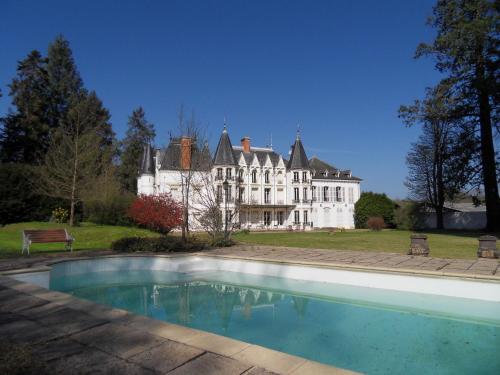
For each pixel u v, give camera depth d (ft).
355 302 30.01
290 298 31.68
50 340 14.90
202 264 46.06
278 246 59.57
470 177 101.04
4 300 21.48
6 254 42.93
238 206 85.66
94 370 12.00
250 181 164.86
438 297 30.37
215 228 61.26
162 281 38.83
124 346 14.17
